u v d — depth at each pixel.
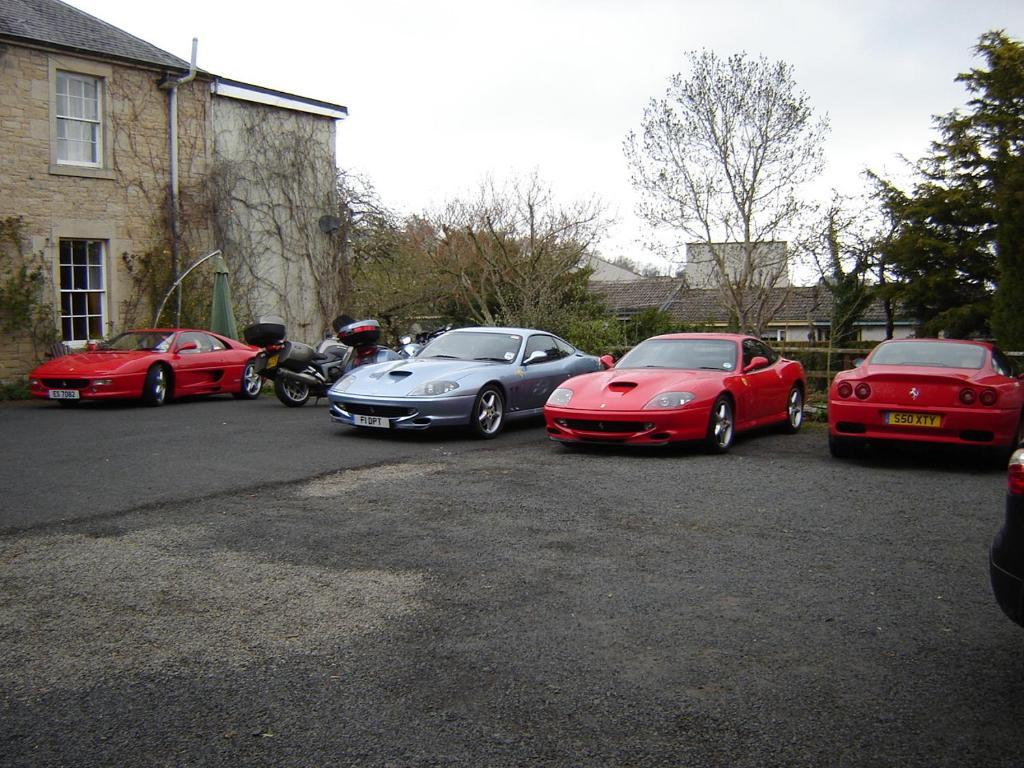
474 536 5.69
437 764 2.86
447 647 3.84
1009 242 16.39
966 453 9.44
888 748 2.98
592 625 4.12
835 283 25.98
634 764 2.87
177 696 3.36
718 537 5.72
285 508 6.45
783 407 10.82
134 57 17.47
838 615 4.28
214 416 12.21
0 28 15.52
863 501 6.88
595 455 9.01
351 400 9.92
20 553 5.24
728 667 3.64
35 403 14.22
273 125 20.28
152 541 5.52
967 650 3.85
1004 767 2.86
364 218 23.58
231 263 19.34
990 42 26.39
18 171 15.91
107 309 17.39
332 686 3.45
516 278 23.39
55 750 2.95
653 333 22.78
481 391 10.11
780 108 21.03
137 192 17.73
